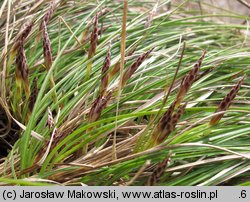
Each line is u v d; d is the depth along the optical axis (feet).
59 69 1.00
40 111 0.82
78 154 0.82
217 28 1.14
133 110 0.91
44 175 0.75
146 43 1.09
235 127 0.81
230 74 0.92
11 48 0.90
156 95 0.85
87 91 0.86
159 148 0.71
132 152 0.76
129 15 1.19
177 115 0.71
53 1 1.04
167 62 0.99
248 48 1.02
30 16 1.04
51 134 0.81
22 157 0.77
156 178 0.72
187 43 1.09
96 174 0.76
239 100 0.90
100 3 1.05
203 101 0.87
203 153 0.77
